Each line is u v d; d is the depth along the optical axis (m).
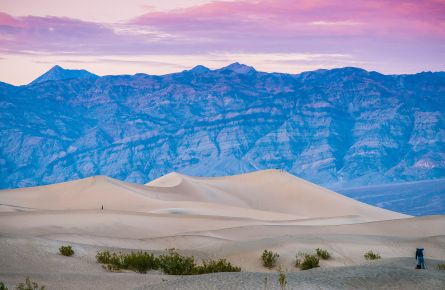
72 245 33.91
